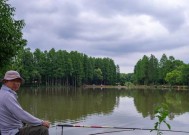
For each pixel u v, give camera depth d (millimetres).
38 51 111625
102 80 144500
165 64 139250
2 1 16797
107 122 24672
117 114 29797
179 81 125938
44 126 5004
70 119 26078
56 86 116188
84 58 131875
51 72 113938
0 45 16219
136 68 148750
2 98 4824
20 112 4809
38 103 40188
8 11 16906
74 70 122562
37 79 108875
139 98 55344
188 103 44500
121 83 154125
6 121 4801
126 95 65062
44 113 29891
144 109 34781
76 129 20062
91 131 19625
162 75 137625
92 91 85250
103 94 68062
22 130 4895
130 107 37156
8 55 17125
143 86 134625
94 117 27516
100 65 145750
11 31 16562
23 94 60188
